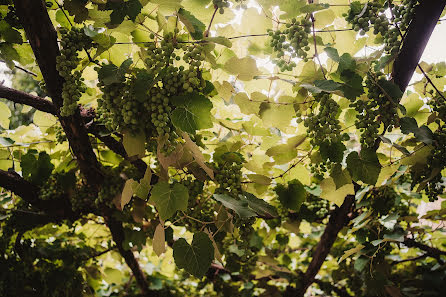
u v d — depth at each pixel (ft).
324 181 6.02
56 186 7.96
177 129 4.81
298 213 9.25
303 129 6.95
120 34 5.70
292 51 4.82
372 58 5.08
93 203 8.00
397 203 8.61
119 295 12.84
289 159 6.33
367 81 4.97
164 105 4.56
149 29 4.84
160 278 12.55
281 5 4.88
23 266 8.68
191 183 5.55
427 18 4.78
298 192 6.57
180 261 4.44
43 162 7.48
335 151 4.94
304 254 14.25
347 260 12.36
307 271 9.47
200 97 4.54
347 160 4.97
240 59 5.36
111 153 7.71
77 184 8.27
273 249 13.43
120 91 4.67
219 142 7.11
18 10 4.46
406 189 9.05
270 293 10.09
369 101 4.91
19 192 7.48
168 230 6.02
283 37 4.76
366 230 8.23
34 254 8.90
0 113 7.64
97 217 10.32
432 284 9.85
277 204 9.23
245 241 5.41
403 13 4.99
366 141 4.91
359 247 7.53
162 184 4.55
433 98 5.80
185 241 4.53
